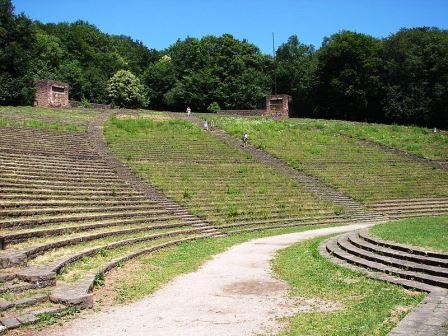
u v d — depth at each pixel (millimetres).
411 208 36000
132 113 62562
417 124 77375
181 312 11500
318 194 37062
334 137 57781
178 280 15039
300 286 14180
